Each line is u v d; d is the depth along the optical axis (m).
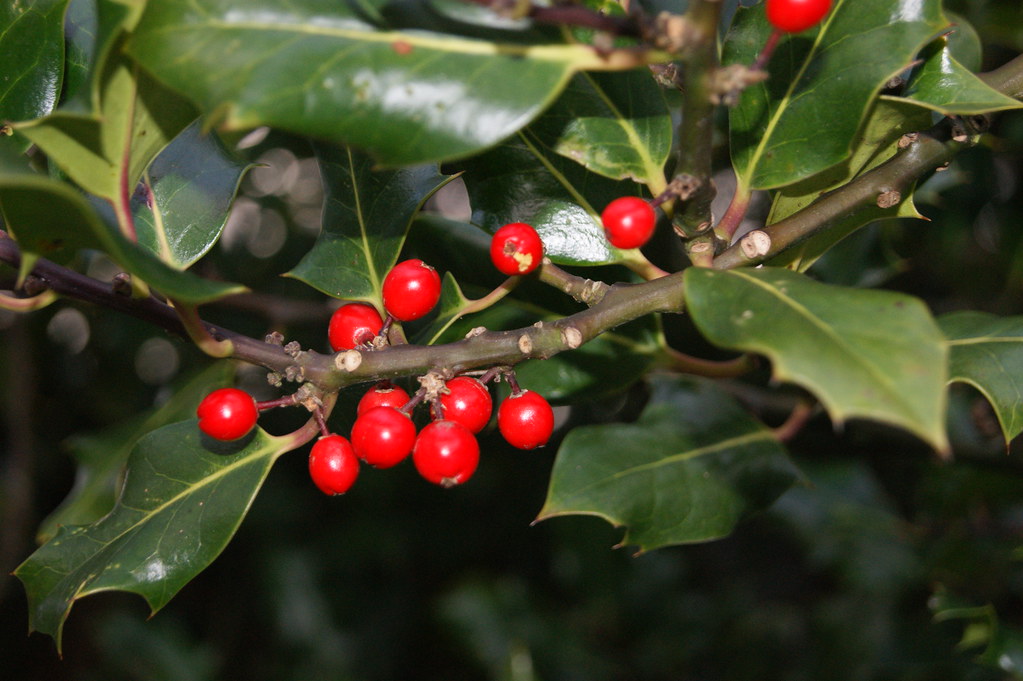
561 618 0.69
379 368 0.26
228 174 0.29
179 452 0.28
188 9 0.24
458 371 0.27
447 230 0.33
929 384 0.22
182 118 0.26
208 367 0.37
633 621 0.69
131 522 0.28
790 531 0.58
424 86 0.24
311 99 0.24
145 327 0.54
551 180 0.29
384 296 0.27
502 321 0.33
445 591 0.74
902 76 0.28
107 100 0.25
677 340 0.41
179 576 0.27
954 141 0.28
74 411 0.63
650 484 0.30
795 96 0.27
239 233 0.54
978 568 0.44
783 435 0.33
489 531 0.73
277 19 0.24
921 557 0.46
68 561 0.28
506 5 0.23
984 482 0.44
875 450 0.38
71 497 0.35
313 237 0.55
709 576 0.73
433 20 0.24
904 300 0.23
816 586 0.72
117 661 0.65
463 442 0.26
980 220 0.52
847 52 0.27
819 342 0.23
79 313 0.54
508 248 0.27
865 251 0.36
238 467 0.28
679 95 0.33
